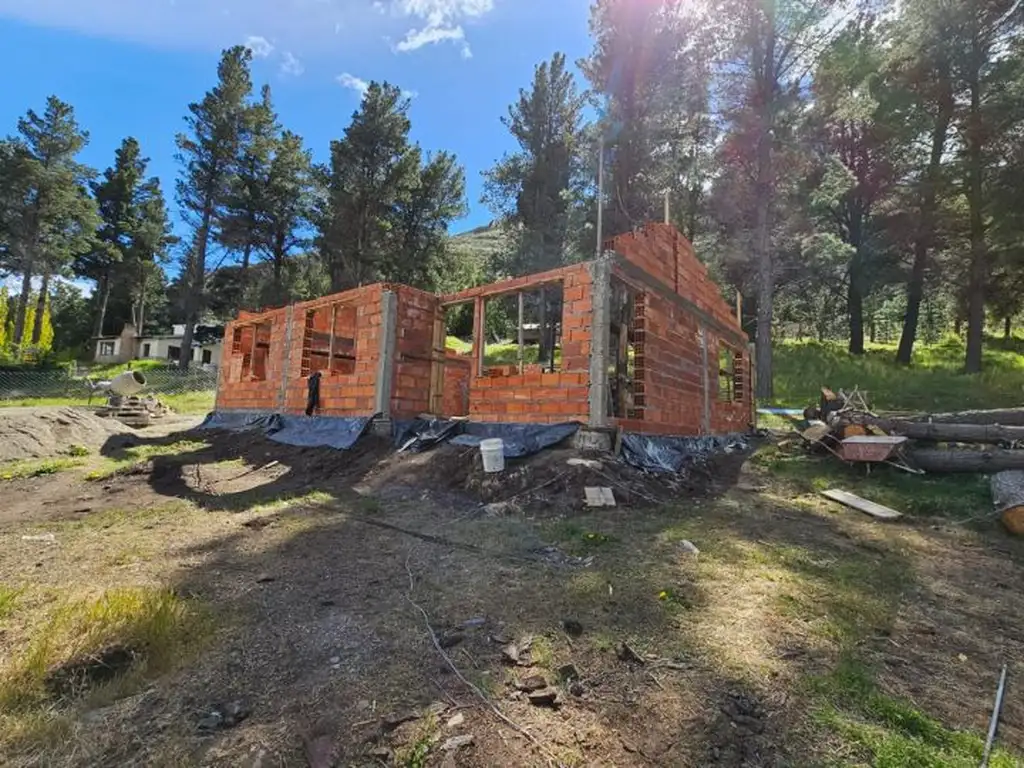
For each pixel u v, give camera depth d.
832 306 31.39
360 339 8.88
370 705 2.06
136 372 13.88
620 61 18.09
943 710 2.23
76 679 2.23
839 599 3.34
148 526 4.79
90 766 1.75
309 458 7.98
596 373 6.60
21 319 31.66
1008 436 7.17
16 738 1.86
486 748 1.83
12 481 6.98
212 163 28.72
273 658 2.42
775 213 18.22
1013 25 16.42
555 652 2.49
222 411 12.59
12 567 3.67
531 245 23.17
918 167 21.50
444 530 4.61
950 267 21.50
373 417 8.30
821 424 9.09
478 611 2.94
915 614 3.24
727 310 11.74
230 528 4.70
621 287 7.41
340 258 27.16
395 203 27.52
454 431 7.90
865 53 16.02
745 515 5.56
